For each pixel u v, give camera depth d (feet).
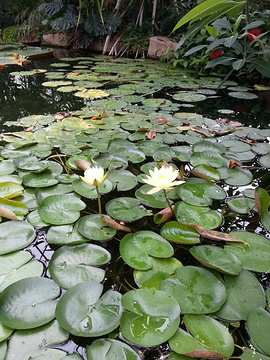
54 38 22.21
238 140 6.57
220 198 4.37
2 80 12.32
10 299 2.70
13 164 5.26
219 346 2.36
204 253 3.32
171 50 16.37
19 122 7.51
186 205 4.18
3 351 2.33
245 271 3.14
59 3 20.35
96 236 3.59
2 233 3.60
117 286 2.99
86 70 14.34
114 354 2.29
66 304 2.64
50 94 10.30
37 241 3.60
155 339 2.38
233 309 2.72
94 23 19.33
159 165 4.97
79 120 7.59
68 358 2.27
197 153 5.68
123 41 19.19
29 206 4.22
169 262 3.27
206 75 13.52
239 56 12.54
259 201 3.87
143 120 7.68
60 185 4.70
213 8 7.34
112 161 5.41
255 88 11.34
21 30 23.81
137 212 4.08
